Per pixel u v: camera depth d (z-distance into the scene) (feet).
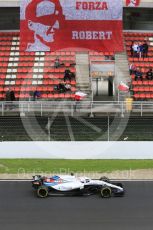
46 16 128.77
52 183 67.51
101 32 130.00
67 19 129.39
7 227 52.75
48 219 55.77
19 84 120.16
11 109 103.81
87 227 52.85
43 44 129.08
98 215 57.41
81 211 59.06
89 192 68.03
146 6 133.59
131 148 91.35
